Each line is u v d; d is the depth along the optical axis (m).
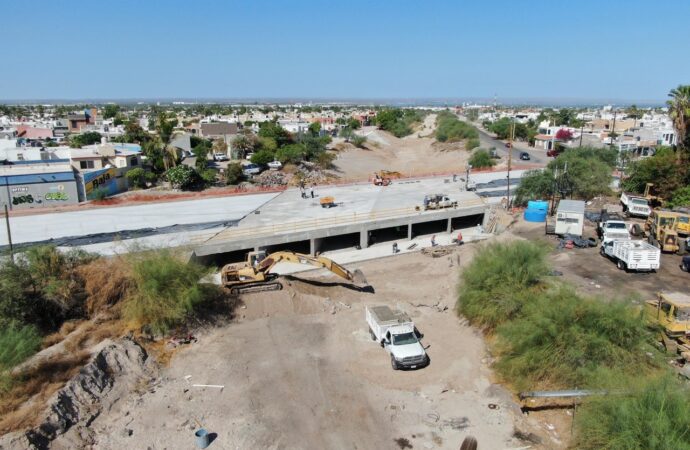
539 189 54.34
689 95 51.78
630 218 47.72
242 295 31.64
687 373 21.19
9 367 20.70
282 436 19.39
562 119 157.62
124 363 23.75
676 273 33.59
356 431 19.70
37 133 106.44
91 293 29.06
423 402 21.62
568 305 23.27
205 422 20.30
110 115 178.38
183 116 186.50
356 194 60.44
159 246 35.59
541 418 20.30
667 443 14.52
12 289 26.56
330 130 136.25
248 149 91.50
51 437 18.33
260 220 47.38
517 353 23.42
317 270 39.97
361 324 29.48
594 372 20.55
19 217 49.09
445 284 35.75
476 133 115.25
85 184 56.72
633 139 93.88
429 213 49.94
